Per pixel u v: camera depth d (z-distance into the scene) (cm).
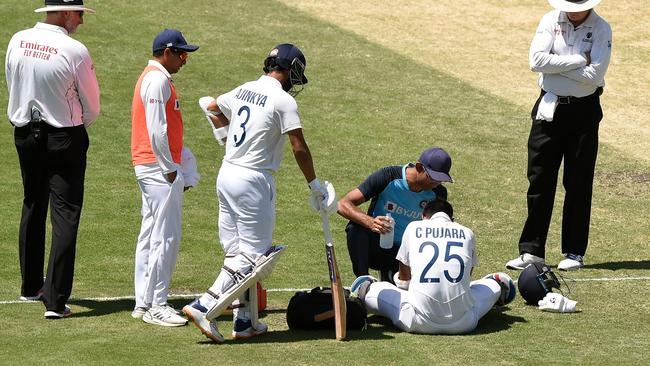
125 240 3997
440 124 5681
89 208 4344
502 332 2923
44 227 3238
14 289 3391
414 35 7250
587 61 3616
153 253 2986
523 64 6819
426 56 6850
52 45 3017
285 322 3028
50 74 3005
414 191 3167
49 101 3022
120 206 4394
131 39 6625
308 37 6975
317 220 4322
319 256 3884
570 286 3494
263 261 2748
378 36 7162
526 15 7794
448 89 6253
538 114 3672
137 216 4291
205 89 5950
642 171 5100
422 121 5709
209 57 6431
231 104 2847
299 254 3897
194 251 3891
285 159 5106
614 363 2645
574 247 3753
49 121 3023
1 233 3997
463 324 2886
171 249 2998
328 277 3628
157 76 2947
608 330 2969
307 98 5938
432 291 2858
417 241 2902
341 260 3850
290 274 3650
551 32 3641
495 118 5822
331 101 5922
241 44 6700
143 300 3033
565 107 3669
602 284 3528
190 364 2564
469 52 6988
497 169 5072
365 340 2817
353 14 7594
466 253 2895
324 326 2925
